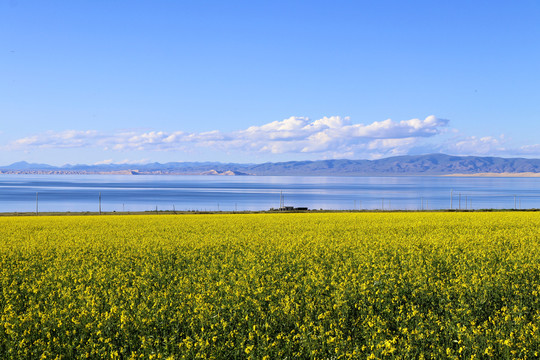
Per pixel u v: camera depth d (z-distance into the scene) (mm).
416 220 42594
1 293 13617
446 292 12148
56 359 8664
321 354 8859
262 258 18922
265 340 9172
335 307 11125
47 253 21672
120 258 19625
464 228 33250
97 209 122188
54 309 11070
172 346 9203
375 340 9148
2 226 39094
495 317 10320
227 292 12719
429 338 9312
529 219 42500
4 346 9562
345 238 26547
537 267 15328
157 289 14367
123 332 9945
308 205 139000
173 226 37438
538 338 8875
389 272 14695
